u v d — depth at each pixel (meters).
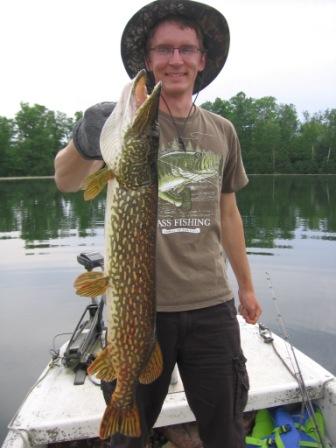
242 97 71.31
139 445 2.52
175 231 2.57
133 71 2.91
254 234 14.59
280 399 3.36
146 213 2.19
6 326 6.79
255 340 4.25
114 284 2.19
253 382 3.46
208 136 2.73
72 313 7.36
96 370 2.28
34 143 68.38
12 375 5.20
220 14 2.71
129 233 2.17
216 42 2.88
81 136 2.14
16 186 45.22
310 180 51.06
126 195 2.13
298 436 3.20
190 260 2.56
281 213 19.86
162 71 2.60
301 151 69.19
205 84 3.09
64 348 4.12
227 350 2.60
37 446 3.08
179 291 2.52
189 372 2.61
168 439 3.35
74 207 23.56
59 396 3.33
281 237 13.91
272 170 68.44
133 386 2.28
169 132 2.65
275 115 72.94
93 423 3.02
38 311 7.46
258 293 8.17
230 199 3.09
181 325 2.52
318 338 6.07
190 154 2.66
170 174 2.61
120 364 2.25
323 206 22.28
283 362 3.76
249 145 69.75
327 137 69.19
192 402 2.64
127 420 2.26
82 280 2.21
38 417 3.06
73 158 2.27
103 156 2.04
